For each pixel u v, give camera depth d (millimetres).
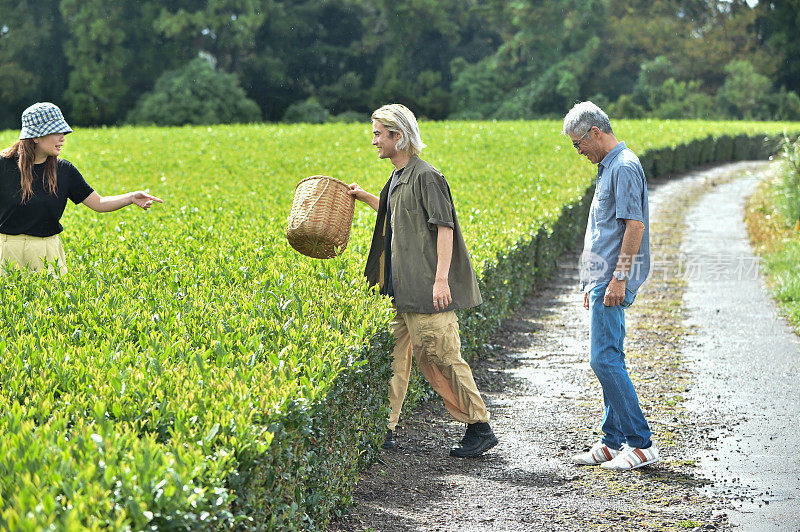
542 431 9227
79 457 4027
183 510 3816
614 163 7676
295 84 91750
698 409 9875
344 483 6727
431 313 7863
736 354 12391
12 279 8227
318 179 8172
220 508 4180
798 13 89688
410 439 8898
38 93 84562
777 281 17156
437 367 8227
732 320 14547
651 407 9977
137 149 36938
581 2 86750
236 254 10602
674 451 8461
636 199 7562
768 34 92188
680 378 11203
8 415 4535
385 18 91250
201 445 4410
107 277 8945
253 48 89438
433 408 10109
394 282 7961
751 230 24781
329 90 91000
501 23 93062
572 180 24453
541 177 24766
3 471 3857
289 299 7828
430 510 6988
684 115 83562
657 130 47344
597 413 9867
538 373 11695
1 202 8992
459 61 89938
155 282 8914
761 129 53906
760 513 6887
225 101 81188
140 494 3754
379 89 89812
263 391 5184
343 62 93062
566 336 13906
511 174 25562
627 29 88812
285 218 14938
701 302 16047
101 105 82938
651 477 7754
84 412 4766
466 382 8156
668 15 92625
